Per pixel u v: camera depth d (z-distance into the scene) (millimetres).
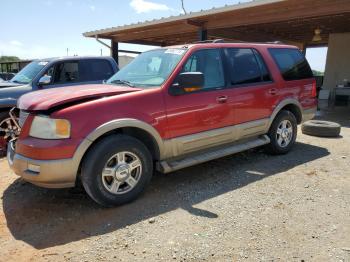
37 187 4523
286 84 5785
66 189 4441
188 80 4051
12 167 3783
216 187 4449
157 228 3393
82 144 3527
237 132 5023
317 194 4184
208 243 3104
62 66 7492
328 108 13180
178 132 4297
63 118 3492
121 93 3965
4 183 4703
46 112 3604
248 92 5098
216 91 4691
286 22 12812
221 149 4984
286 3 9594
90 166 3629
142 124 3918
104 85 4531
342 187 4406
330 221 3492
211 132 4648
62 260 2893
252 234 3250
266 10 10516
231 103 4863
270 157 5812
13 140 4172
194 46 4621
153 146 4199
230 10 10391
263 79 5453
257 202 3961
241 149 5133
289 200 4008
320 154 5988
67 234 3316
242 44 5320
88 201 4066
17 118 4656
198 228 3375
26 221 3596
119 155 3826
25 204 4008
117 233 3312
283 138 5914
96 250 3029
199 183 4602
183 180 4723
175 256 2916
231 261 2834
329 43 15680
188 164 4430
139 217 3635
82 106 3607
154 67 4652
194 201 4016
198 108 4457
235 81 5000
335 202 3943
